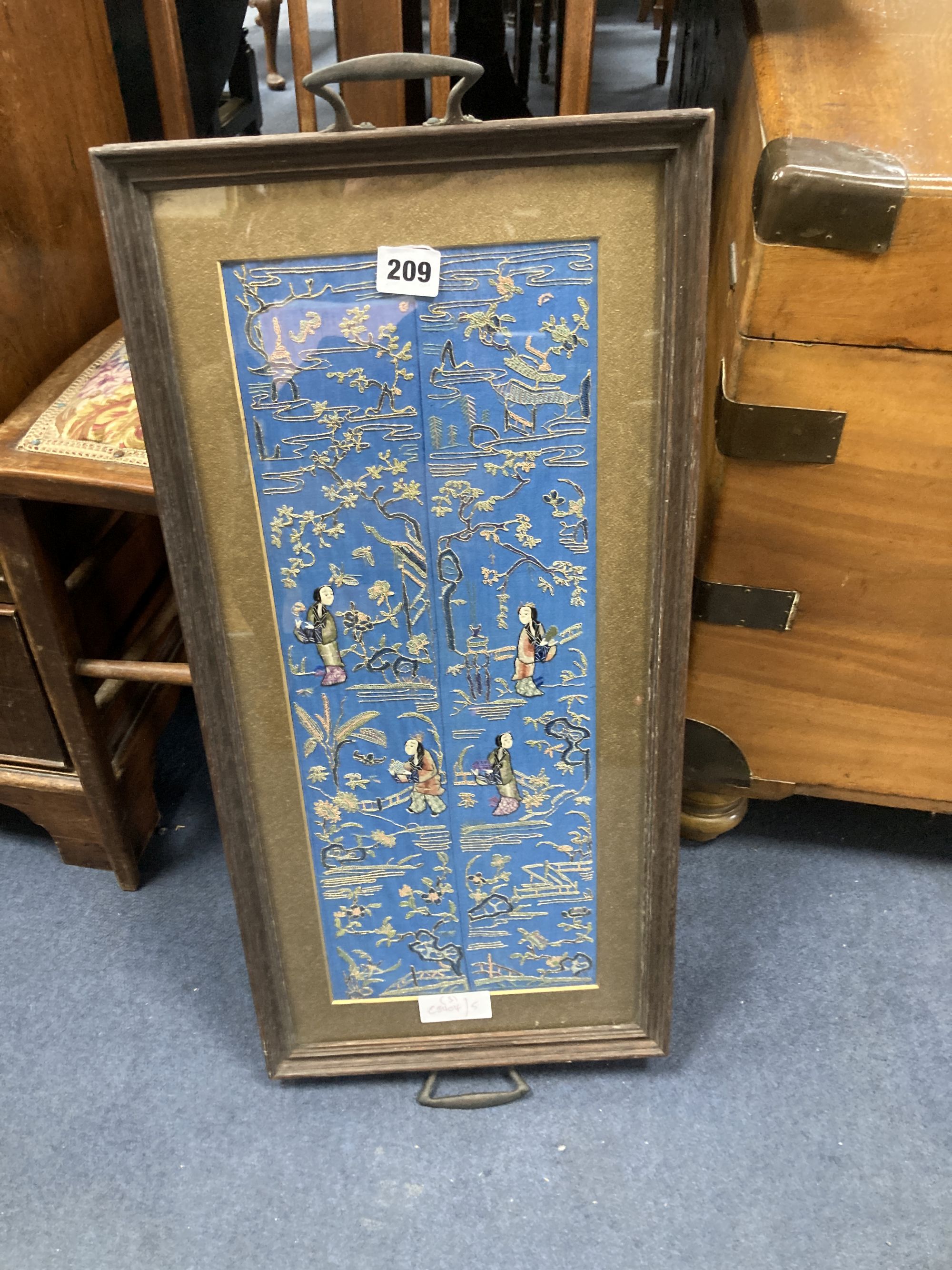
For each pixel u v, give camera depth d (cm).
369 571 92
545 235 79
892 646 119
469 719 99
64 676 122
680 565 89
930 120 96
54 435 110
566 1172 109
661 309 81
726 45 132
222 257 79
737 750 131
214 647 93
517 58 260
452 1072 119
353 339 82
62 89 125
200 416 84
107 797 132
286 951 111
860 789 134
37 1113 115
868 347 98
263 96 325
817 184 90
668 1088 116
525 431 86
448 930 112
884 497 108
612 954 113
